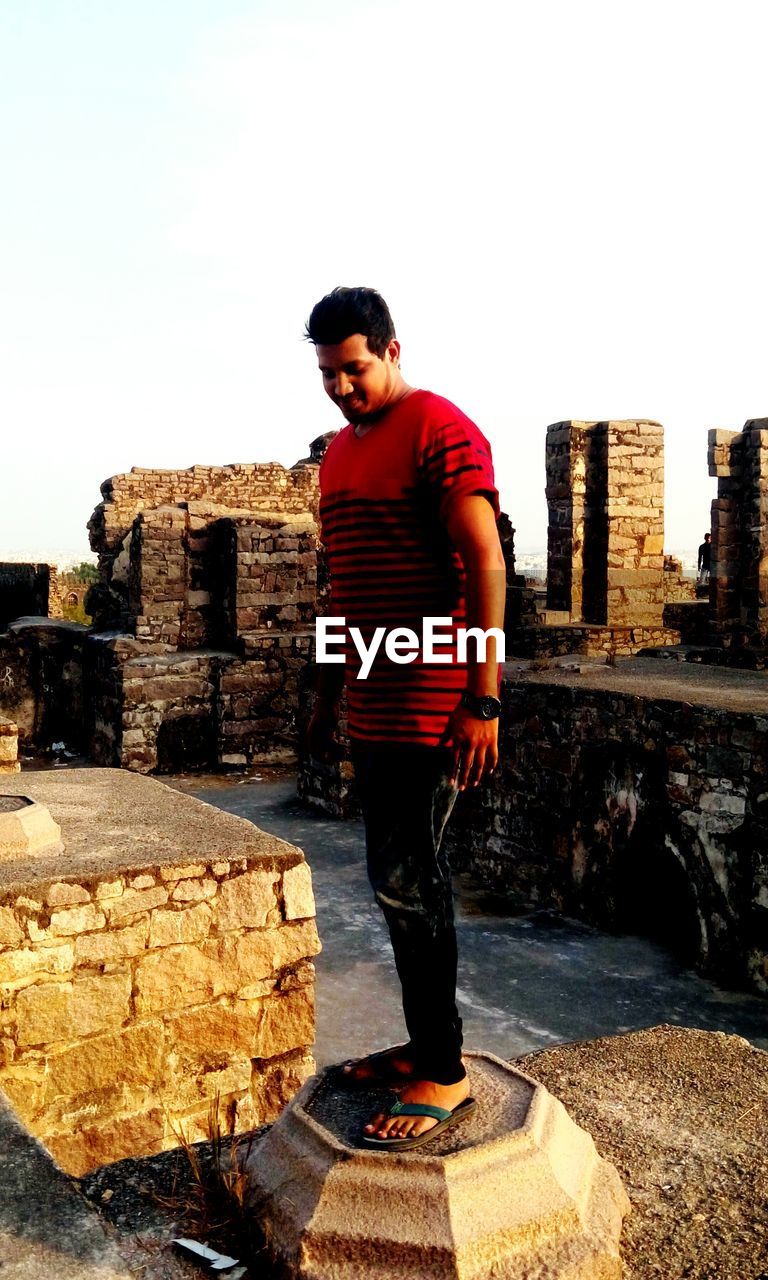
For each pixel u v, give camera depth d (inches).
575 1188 69.4
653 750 291.7
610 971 271.4
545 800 330.3
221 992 158.4
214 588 587.5
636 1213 74.6
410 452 68.3
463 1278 61.8
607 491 505.7
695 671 372.5
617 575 508.4
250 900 159.8
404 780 71.9
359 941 290.2
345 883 343.9
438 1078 72.5
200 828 177.2
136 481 762.2
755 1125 88.1
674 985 262.7
